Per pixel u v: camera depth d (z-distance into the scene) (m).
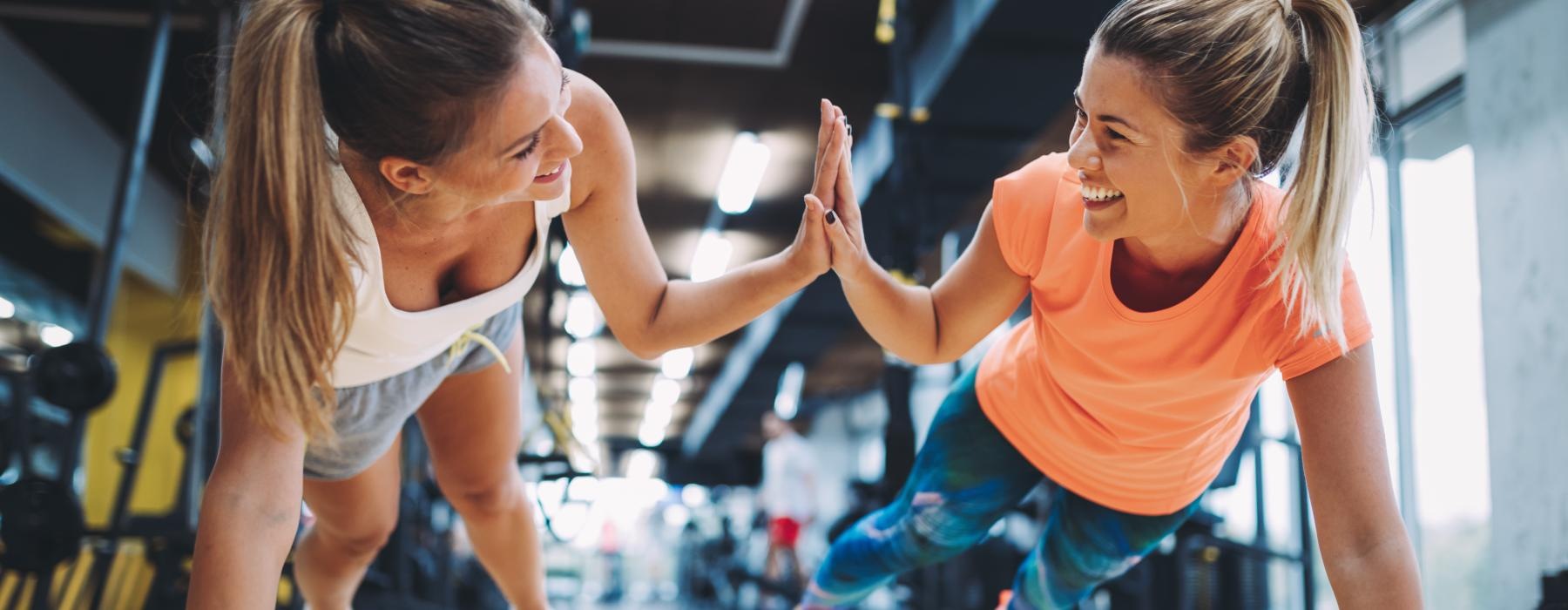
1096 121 1.21
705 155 8.52
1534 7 3.70
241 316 1.08
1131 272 1.39
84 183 7.60
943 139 6.10
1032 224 1.47
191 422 3.62
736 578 8.90
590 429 19.62
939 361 1.63
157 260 9.01
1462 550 4.30
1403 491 4.67
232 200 1.06
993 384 1.76
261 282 1.06
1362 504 1.27
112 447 8.83
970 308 1.57
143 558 3.96
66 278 8.12
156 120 7.75
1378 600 1.25
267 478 1.16
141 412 3.53
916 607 4.07
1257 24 1.19
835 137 1.43
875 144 7.49
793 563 8.38
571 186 1.37
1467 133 4.32
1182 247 1.31
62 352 2.98
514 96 1.04
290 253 1.05
